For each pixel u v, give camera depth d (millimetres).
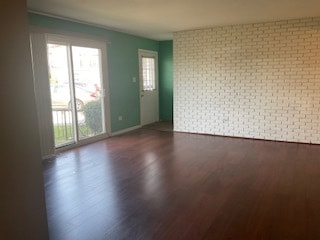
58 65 4617
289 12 4156
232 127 5527
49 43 4277
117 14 4195
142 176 3428
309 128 4848
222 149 4617
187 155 4289
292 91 4875
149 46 7023
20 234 1397
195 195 2867
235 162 3920
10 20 1271
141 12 4070
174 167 3740
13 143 1325
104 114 5574
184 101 5969
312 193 2873
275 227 2252
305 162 3867
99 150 4668
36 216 1480
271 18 4590
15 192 1355
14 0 1281
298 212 2486
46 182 3270
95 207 2641
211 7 3791
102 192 2977
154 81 7422
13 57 1294
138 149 4695
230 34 5234
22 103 1354
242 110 5363
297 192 2902
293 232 2174
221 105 5562
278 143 4969
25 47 1348
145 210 2568
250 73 5176
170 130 6336
